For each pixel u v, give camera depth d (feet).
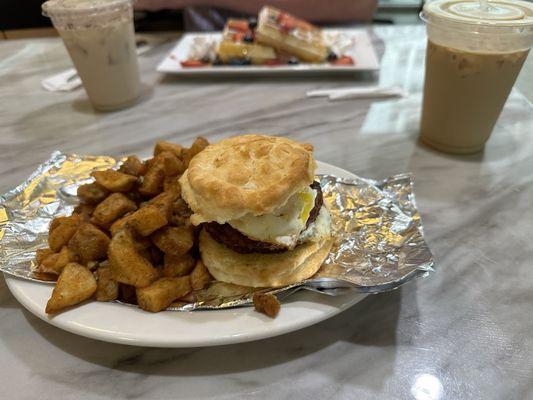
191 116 1.59
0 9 2.64
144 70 2.01
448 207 1.08
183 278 0.78
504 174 1.20
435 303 0.82
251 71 1.82
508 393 0.66
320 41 1.96
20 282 0.79
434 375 0.69
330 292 0.73
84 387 0.68
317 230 0.87
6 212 0.98
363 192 1.02
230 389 0.68
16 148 1.41
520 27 1.03
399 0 3.38
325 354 0.73
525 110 1.52
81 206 0.97
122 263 0.74
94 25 1.42
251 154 0.86
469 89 1.14
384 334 0.76
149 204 0.87
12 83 1.91
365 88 1.72
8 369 0.71
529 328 0.77
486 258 0.92
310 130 1.46
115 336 0.68
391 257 0.81
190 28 2.55
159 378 0.70
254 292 0.77
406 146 1.35
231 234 0.81
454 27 1.08
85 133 1.49
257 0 2.57
